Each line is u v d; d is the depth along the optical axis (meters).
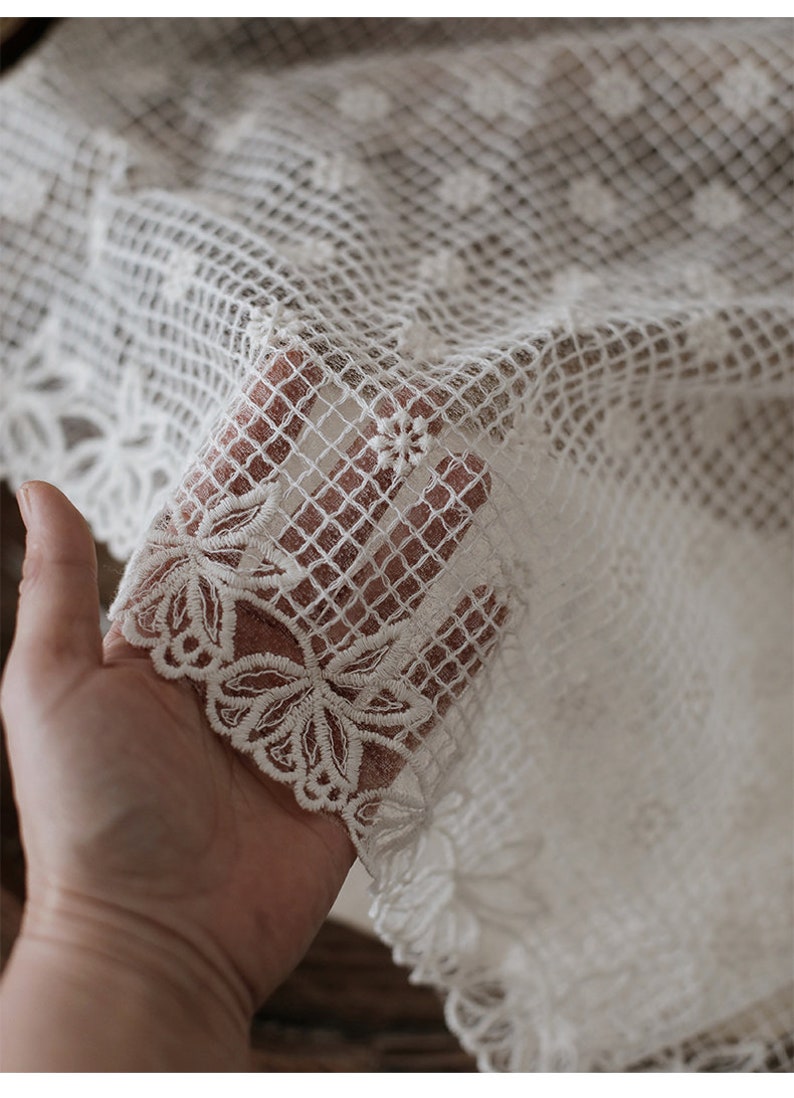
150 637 0.31
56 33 0.45
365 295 0.38
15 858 0.47
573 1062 0.38
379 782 0.32
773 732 0.41
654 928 0.39
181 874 0.31
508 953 0.38
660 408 0.42
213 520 0.32
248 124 0.43
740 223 0.43
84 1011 0.30
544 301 0.40
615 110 0.43
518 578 0.35
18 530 0.49
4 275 0.42
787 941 0.39
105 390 0.40
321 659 0.32
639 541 0.39
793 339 0.40
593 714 0.38
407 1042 0.46
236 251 0.37
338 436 0.33
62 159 0.41
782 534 0.43
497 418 0.34
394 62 0.45
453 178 0.42
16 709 0.31
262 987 0.32
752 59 0.43
